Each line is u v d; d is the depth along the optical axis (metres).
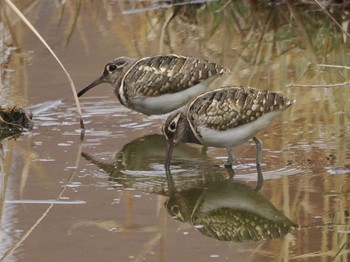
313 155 12.63
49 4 20.28
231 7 19.95
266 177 12.06
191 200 11.54
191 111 12.27
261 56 16.88
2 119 14.08
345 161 12.38
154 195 11.68
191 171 12.38
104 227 10.73
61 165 12.62
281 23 18.88
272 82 15.43
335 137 13.23
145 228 10.70
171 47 17.47
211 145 12.39
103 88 15.75
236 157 12.73
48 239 10.41
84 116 14.50
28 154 13.05
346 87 15.09
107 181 12.08
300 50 17.16
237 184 11.92
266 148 12.98
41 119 14.41
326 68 16.02
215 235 10.58
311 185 11.73
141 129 13.99
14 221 10.89
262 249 10.16
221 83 15.34
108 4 20.56
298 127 13.66
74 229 10.66
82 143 13.44
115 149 13.19
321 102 14.58
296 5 19.31
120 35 18.25
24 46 17.78
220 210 11.27
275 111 12.09
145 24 18.98
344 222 10.75
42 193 11.68
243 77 15.66
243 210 11.24
